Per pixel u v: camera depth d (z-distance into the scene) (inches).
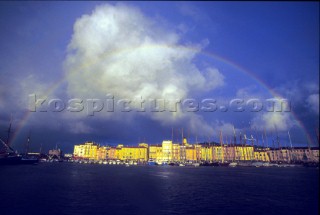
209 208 1305.4
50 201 1421.0
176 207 1320.1
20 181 2384.4
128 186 2124.8
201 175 3415.4
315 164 6127.0
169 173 3791.8
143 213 1183.6
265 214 1197.7
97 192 1768.0
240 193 1811.0
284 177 3137.3
